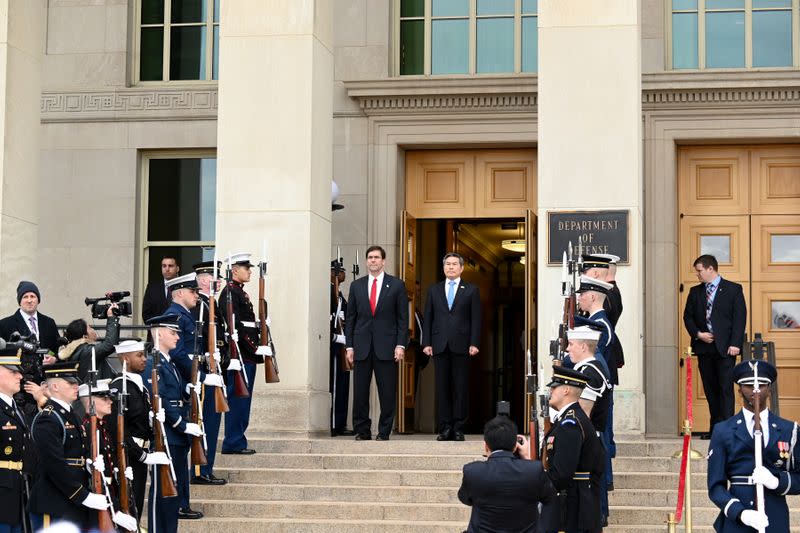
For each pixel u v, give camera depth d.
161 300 16.50
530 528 8.09
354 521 11.70
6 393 9.65
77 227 18.59
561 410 9.22
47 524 9.62
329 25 15.45
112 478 9.95
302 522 11.67
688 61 17.75
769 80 17.11
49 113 18.75
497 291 22.72
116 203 18.56
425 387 19.11
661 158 17.48
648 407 17.30
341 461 12.94
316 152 14.83
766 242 17.72
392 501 12.21
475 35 18.31
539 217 13.96
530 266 16.48
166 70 18.88
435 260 18.91
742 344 14.97
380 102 18.08
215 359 12.12
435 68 18.38
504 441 8.23
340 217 18.08
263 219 14.55
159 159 18.77
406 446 13.20
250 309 13.33
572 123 14.01
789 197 17.70
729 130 17.38
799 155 17.72
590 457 9.10
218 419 12.48
